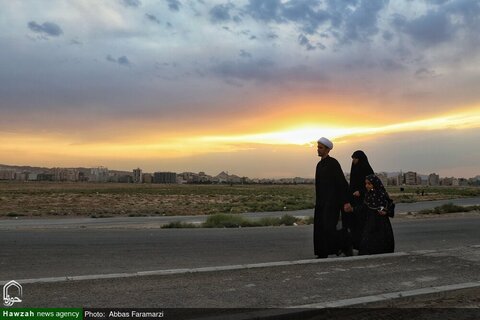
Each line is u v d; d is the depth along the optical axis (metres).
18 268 9.28
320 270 8.02
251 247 12.70
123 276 7.38
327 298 6.40
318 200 9.84
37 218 36.62
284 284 7.08
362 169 10.11
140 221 31.00
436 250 9.99
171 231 18.03
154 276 7.45
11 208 50.41
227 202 65.50
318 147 9.91
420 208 41.03
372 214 9.73
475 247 10.44
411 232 16.78
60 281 7.05
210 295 6.46
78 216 39.47
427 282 7.32
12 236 15.66
